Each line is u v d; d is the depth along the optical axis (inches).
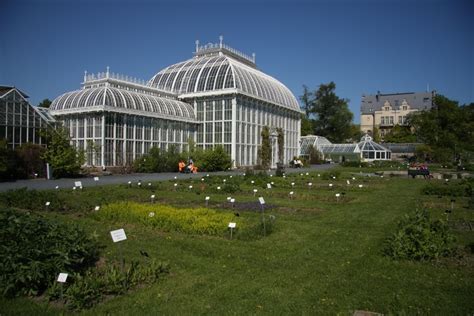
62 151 1289.4
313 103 4402.1
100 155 1616.6
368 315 254.4
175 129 1999.3
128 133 1733.5
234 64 2217.0
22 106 1423.5
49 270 287.7
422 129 3307.1
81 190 891.4
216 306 267.7
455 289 303.9
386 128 5433.1
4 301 267.1
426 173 1507.1
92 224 532.7
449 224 564.7
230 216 543.5
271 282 315.6
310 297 285.7
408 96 5403.5
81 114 1690.5
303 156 3356.3
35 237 310.8
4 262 283.6
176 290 295.4
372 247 430.6
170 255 389.4
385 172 1900.8
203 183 1106.1
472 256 392.8
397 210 691.4
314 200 818.8
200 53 2527.1
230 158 1966.0
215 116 2076.8
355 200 829.8
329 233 496.7
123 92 1777.8
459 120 3152.1
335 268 354.3
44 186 987.3
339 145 3533.5
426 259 381.1
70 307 262.2
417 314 258.5
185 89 2198.6
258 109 2234.3
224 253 397.7
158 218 527.2
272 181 1167.6
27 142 1382.9
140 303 270.4
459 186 967.0
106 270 333.4
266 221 527.2
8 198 687.7
